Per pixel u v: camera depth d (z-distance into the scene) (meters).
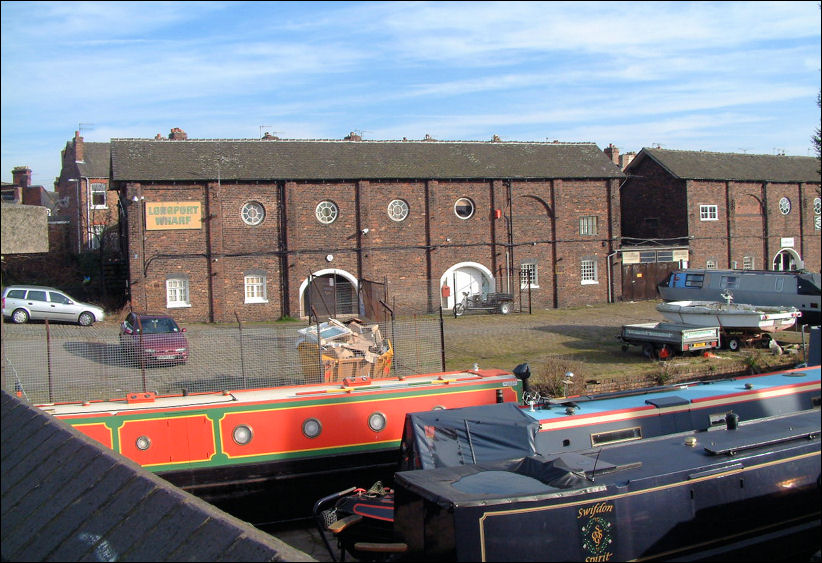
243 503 12.19
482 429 10.72
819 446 10.62
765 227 42.09
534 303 35.66
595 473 9.02
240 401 12.29
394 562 8.45
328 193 32.03
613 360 22.34
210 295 30.39
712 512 9.40
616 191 37.16
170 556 4.11
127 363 16.95
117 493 4.75
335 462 12.65
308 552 11.23
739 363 21.12
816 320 26.36
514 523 7.84
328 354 17.19
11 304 26.02
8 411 6.23
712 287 29.36
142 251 29.48
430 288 33.19
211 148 32.19
